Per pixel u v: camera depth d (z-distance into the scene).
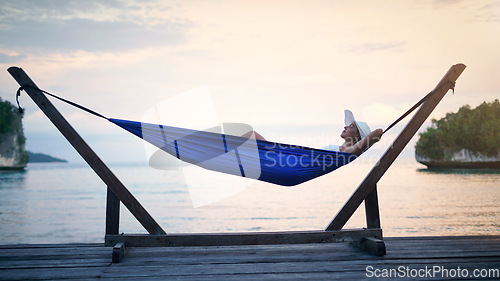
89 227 14.23
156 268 2.54
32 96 2.79
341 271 2.45
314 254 2.94
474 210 14.52
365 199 3.08
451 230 10.65
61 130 2.83
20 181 35.31
